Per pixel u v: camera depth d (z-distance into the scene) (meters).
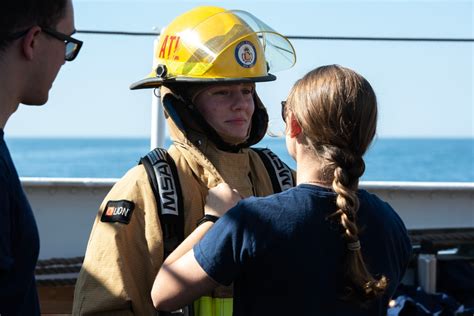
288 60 4.16
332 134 2.81
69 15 2.80
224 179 3.78
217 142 3.82
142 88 4.14
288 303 2.80
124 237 3.55
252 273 2.84
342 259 2.82
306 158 2.93
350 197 2.77
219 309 3.55
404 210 6.21
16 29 2.62
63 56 2.80
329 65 2.96
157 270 3.51
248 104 3.81
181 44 3.82
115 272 3.49
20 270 2.64
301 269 2.78
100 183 5.76
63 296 5.68
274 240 2.79
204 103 3.78
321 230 2.81
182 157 3.74
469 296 6.09
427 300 5.72
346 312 2.83
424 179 91.06
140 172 3.68
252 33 3.85
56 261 5.70
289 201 2.84
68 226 5.82
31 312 2.74
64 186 5.77
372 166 104.19
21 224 2.62
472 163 114.06
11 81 2.67
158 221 3.54
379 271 2.92
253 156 4.04
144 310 3.54
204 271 2.84
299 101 2.88
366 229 2.92
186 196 3.62
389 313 5.52
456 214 6.24
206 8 3.94
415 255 6.09
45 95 2.80
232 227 2.83
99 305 3.47
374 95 2.91
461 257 6.18
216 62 3.73
